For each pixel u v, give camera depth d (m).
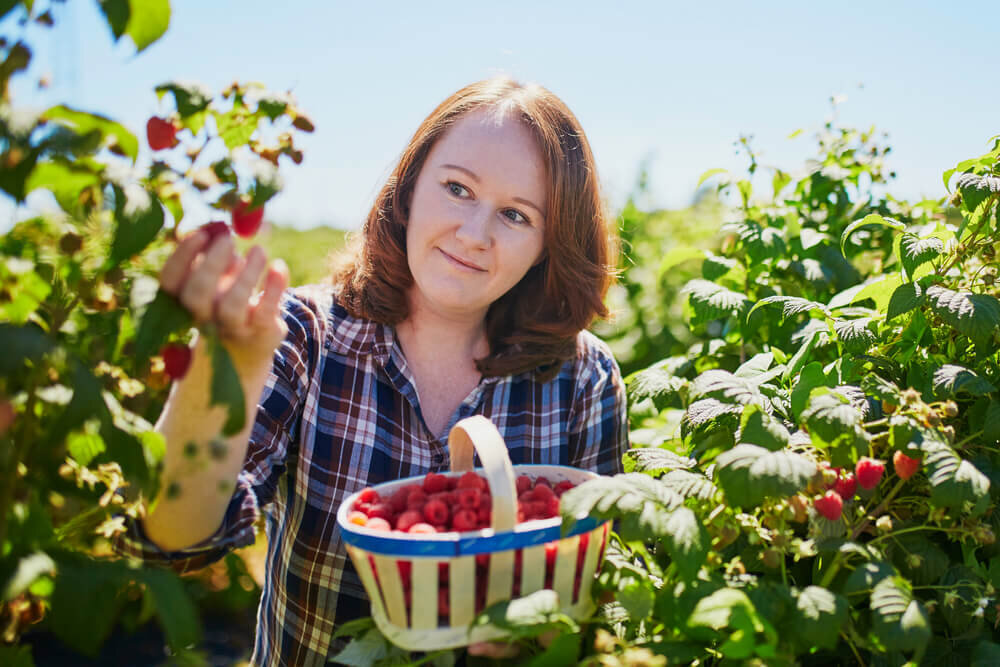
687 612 1.31
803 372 1.71
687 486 1.49
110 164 1.00
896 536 1.65
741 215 2.96
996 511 1.72
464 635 1.25
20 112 0.90
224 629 3.67
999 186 1.77
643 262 6.03
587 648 1.45
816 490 1.47
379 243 1.88
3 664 1.13
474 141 1.75
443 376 1.98
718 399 1.73
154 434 1.10
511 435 1.98
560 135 1.87
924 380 1.87
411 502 1.39
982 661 1.52
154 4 1.00
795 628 1.30
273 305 1.18
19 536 1.01
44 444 0.96
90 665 3.15
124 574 1.04
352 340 1.87
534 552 1.25
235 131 1.17
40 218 1.09
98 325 1.16
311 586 1.84
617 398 2.15
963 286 1.94
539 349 1.97
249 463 1.63
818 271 2.77
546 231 1.88
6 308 1.03
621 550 1.60
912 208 2.98
